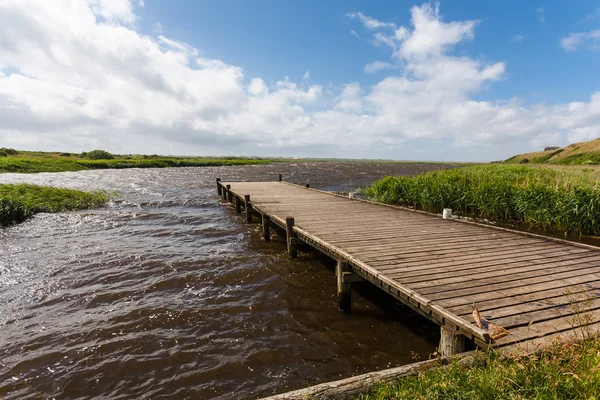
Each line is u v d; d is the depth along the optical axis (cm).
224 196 2194
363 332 568
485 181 1611
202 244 1120
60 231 1296
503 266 593
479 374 280
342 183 3338
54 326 588
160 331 571
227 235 1249
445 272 560
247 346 526
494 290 483
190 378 452
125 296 712
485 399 255
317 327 585
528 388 259
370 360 490
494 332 354
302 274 841
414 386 281
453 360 312
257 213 1683
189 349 518
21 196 1719
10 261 931
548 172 1820
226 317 620
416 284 505
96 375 459
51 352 510
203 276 821
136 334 561
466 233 856
